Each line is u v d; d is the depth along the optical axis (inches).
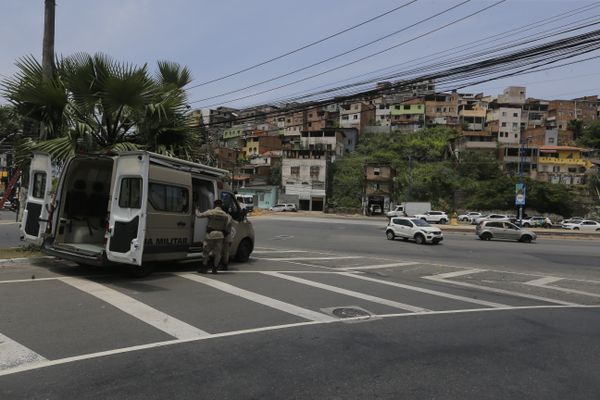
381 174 3026.6
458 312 309.6
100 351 197.2
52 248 385.7
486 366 197.8
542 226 2151.8
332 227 1477.6
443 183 2965.1
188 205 403.9
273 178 3457.2
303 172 3176.7
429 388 170.4
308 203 3166.8
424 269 567.2
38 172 409.1
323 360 197.0
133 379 168.6
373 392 164.7
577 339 249.0
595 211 2824.8
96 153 376.8
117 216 356.2
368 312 295.4
